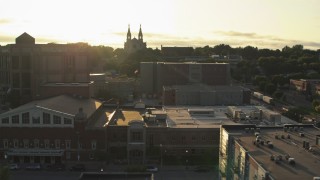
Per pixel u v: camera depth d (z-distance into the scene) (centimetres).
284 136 10412
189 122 17150
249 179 8550
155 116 17150
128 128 15700
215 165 15512
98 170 14900
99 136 15462
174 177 14062
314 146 9456
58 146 15488
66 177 14000
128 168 13362
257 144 9456
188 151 16012
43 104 16075
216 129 15962
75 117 15375
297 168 7788
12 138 15438
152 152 15862
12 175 14088
